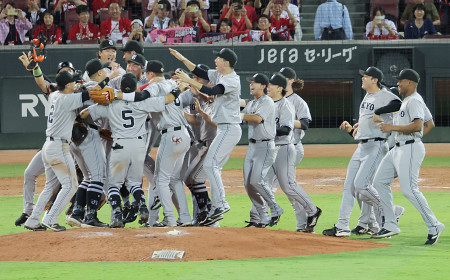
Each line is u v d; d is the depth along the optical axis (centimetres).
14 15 7812
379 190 3381
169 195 3572
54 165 3453
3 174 6331
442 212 4197
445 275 2473
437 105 7981
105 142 3675
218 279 2400
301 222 3678
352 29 8712
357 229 3578
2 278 2442
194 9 7888
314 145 8275
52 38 7769
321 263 2694
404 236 3488
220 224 3894
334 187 5416
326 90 7962
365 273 2506
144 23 8038
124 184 3672
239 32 7775
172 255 2788
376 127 3434
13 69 7706
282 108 3634
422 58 7925
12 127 7781
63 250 2902
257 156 3594
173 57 7606
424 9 8088
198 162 3712
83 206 3591
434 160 7069
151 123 3741
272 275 2464
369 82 3481
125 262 2712
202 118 3741
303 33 8675
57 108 3406
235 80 3488
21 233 3253
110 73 3881
